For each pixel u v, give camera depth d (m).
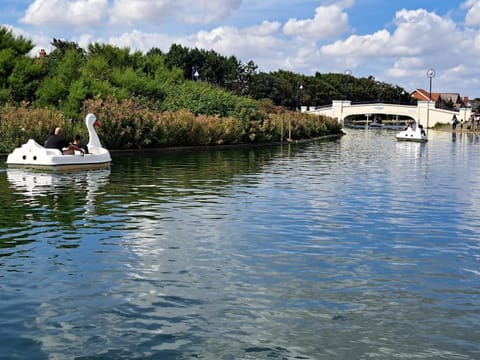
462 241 9.59
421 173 20.91
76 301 6.39
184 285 6.98
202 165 22.80
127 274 7.38
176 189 15.34
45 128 26.20
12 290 6.73
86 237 9.41
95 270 7.54
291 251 8.71
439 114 88.12
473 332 5.68
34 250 8.53
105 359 5.01
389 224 10.94
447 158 28.69
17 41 37.59
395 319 5.99
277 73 125.69
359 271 7.71
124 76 39.91
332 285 7.08
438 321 5.96
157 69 49.84
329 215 11.80
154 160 25.09
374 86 145.00
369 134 63.78
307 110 95.12
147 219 11.00
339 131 63.19
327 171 21.19
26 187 15.29
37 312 6.05
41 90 34.78
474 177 19.61
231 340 5.42
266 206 12.77
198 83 52.06
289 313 6.11
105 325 5.74
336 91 130.88
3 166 20.73
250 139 39.97
